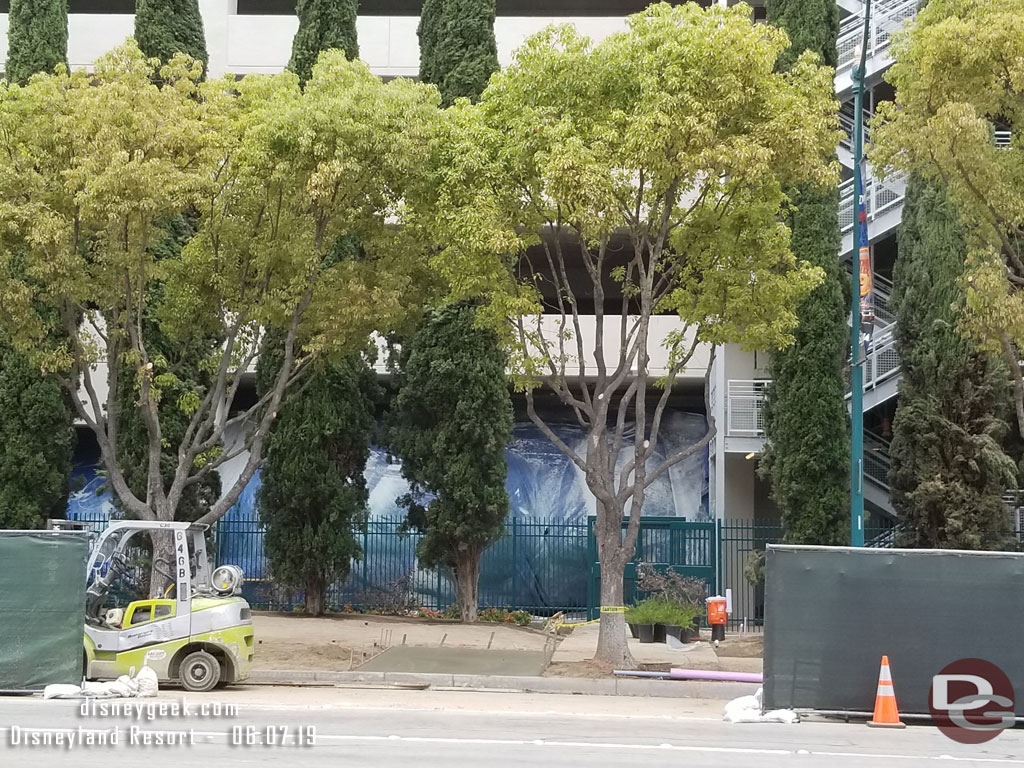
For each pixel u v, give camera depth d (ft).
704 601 75.41
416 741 33.35
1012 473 68.95
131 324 55.06
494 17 79.82
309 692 47.70
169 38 76.23
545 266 96.73
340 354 60.64
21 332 54.75
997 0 52.60
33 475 72.02
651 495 92.68
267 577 80.59
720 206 55.83
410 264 58.18
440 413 75.61
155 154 52.16
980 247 57.88
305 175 53.93
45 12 77.20
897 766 30.55
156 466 56.54
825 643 40.27
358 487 78.07
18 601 42.63
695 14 50.57
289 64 79.15
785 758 31.45
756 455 78.74
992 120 62.85
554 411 95.14
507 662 56.24
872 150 56.24
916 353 71.00
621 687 50.44
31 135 53.47
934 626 39.93
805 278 55.11
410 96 53.98
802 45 74.79
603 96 51.83
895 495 71.77
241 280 57.57
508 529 88.94
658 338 86.74
